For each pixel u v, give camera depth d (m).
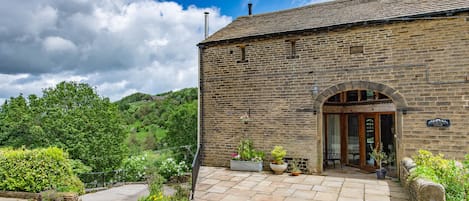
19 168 7.46
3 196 7.43
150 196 5.93
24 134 20.33
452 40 7.38
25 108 21.20
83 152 19.62
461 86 7.24
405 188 6.92
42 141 19.72
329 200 6.36
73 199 6.43
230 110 10.22
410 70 7.80
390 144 9.33
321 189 7.25
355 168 10.23
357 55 8.42
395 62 7.97
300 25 9.51
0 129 20.50
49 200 6.33
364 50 8.34
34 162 7.49
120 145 22.42
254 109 9.80
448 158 7.26
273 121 9.48
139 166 12.95
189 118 22.97
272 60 9.59
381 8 8.91
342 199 6.41
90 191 8.43
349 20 8.67
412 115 7.73
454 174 5.27
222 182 8.02
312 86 8.95
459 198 4.84
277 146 9.24
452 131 7.27
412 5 8.38
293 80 9.23
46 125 20.08
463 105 7.20
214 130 10.47
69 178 7.71
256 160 9.37
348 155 10.88
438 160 5.81
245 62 10.04
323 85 8.81
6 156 7.64
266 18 11.58
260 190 7.21
